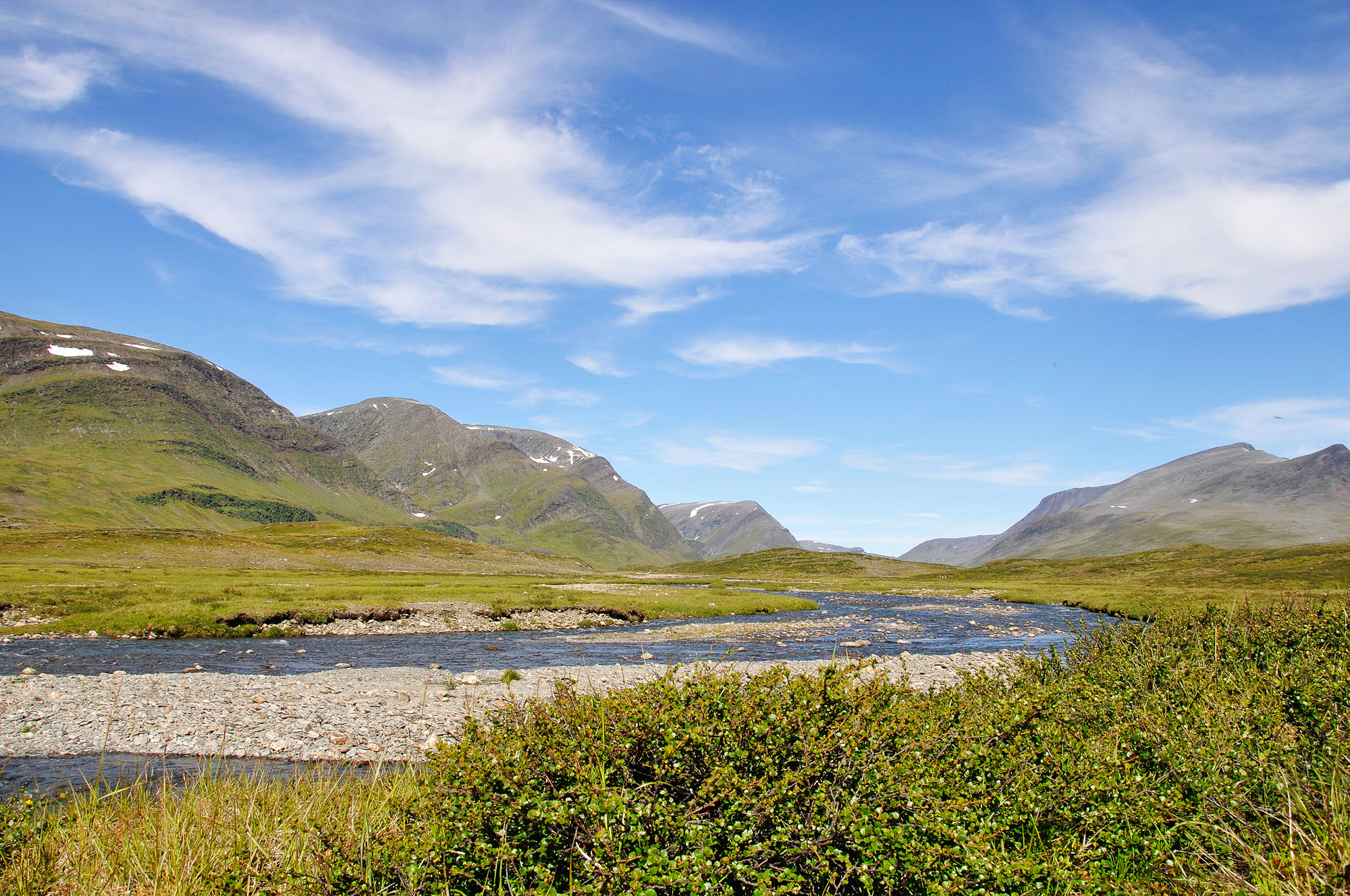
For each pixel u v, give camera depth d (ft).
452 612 187.52
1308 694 33.96
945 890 18.47
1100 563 530.27
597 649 136.15
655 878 17.60
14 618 146.00
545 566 586.04
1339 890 19.13
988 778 24.34
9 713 66.95
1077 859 21.18
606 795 19.74
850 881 19.58
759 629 178.70
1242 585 265.95
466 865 20.04
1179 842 24.32
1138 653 45.96
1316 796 26.25
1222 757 26.73
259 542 442.50
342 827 25.08
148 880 26.20
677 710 22.04
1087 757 25.79
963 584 427.33
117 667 102.47
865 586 418.31
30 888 26.02
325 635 154.51
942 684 39.60
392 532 596.70
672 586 340.39
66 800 41.50
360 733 62.13
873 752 21.65
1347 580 249.75
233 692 79.20
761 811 19.83
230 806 34.19
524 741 22.45
